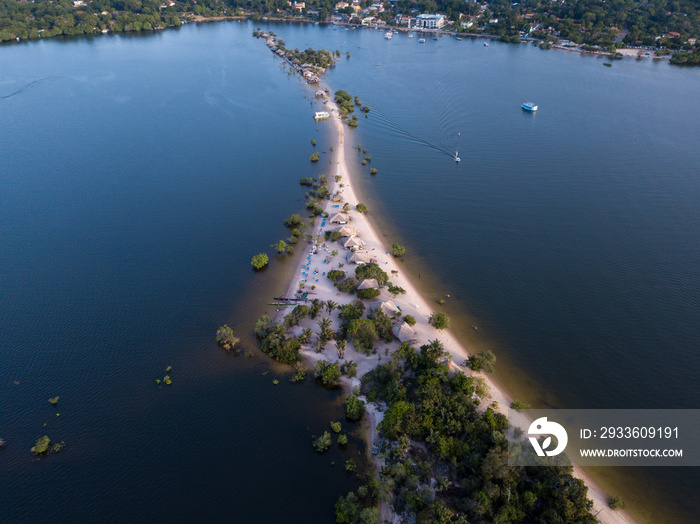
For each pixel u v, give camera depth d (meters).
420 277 133.75
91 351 107.56
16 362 104.12
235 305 122.56
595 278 132.25
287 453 85.12
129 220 160.12
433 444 82.88
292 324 113.38
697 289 126.31
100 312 119.50
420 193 181.38
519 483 75.50
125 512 75.56
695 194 175.50
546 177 192.50
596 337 112.00
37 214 161.88
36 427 89.44
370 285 123.62
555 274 134.38
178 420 91.25
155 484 79.75
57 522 73.94
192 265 138.50
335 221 158.00
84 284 129.50
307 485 79.69
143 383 99.56
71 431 88.81
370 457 83.94
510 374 102.25
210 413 92.81
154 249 145.38
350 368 99.75
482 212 167.50
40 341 110.06
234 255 143.50
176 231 154.88
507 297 125.88
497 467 75.06
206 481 80.25
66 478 80.38
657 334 112.25
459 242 150.38
